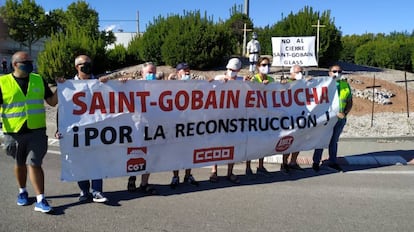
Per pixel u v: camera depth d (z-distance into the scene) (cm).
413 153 788
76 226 427
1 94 446
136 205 496
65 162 491
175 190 561
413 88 1800
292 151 654
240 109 603
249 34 2870
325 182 610
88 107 500
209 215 466
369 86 1741
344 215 471
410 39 3212
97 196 499
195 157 577
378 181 616
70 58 2017
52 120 1141
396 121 1173
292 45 1562
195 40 1920
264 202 514
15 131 450
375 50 3077
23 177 479
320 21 2038
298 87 651
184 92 558
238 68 610
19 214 456
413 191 568
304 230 427
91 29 3812
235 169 695
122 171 525
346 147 838
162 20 2167
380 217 466
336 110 673
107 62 2253
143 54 2145
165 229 425
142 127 533
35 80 464
